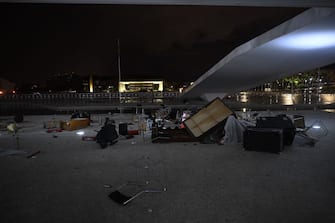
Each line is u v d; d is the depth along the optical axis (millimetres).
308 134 10547
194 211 4086
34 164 6973
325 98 38250
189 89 24359
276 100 36188
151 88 86125
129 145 9266
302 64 13992
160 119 14078
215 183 5277
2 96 40031
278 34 8672
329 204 4227
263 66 13922
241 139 9188
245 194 4691
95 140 10211
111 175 5934
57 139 10797
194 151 8133
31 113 24656
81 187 5219
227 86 21578
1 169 6531
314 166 6262
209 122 9789
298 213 3949
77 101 38969
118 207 4297
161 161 7047
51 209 4258
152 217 3926
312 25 7340
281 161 6750
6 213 4137
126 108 25359
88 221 3848
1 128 14305
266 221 3738
